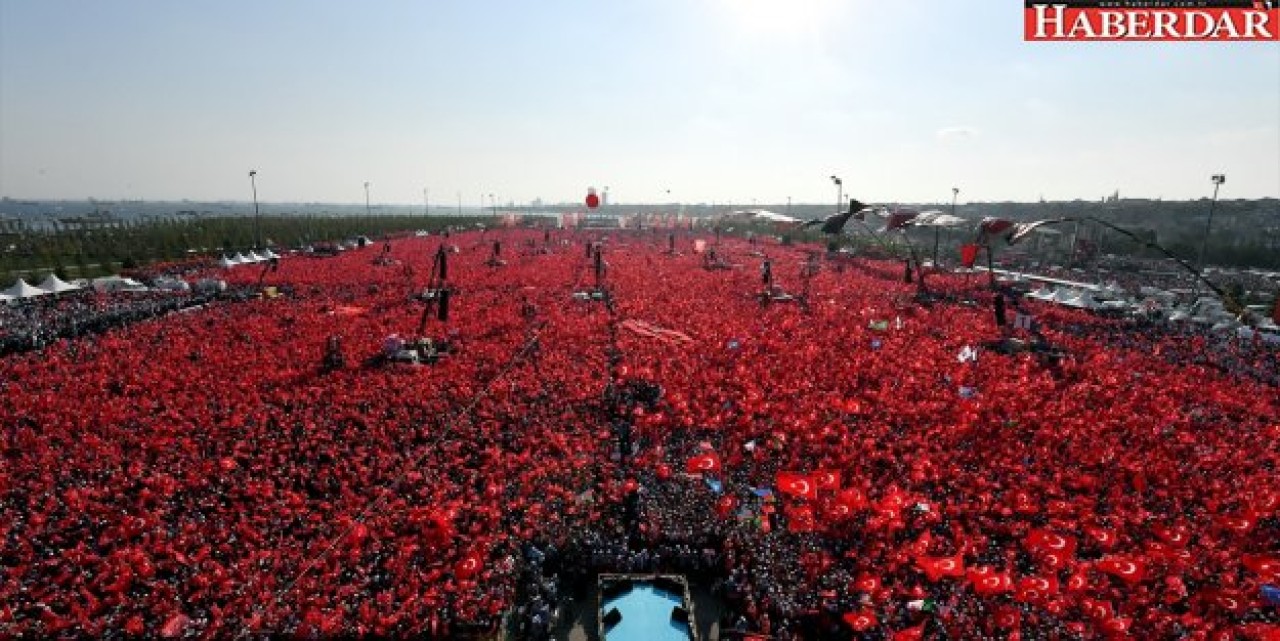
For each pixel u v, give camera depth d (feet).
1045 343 199.21
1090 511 103.50
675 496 115.44
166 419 134.21
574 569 98.12
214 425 132.46
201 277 316.40
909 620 85.35
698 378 163.22
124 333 202.08
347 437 129.80
